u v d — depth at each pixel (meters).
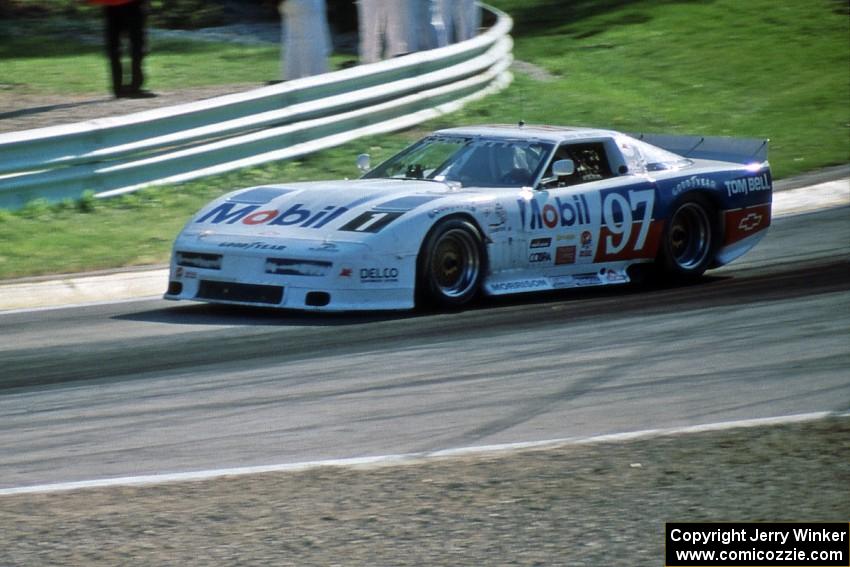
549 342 28.61
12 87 62.38
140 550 15.57
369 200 32.22
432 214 31.47
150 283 35.91
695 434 20.81
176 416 22.58
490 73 65.25
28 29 89.81
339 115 51.56
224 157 46.91
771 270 38.84
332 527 16.34
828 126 63.94
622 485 18.02
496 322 30.84
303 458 20.00
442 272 32.09
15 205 40.47
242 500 17.55
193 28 94.94
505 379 25.19
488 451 20.00
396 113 54.94
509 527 16.30
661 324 30.70
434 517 16.72
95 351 27.75
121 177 43.47
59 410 23.03
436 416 22.52
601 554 15.34
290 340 28.72
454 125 56.41
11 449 20.70
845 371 25.73
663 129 61.22
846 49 82.62
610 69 76.44
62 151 41.62
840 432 20.78
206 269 31.64
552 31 89.50
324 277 30.20
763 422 21.53
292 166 48.59
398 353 27.42
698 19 91.19
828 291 34.69
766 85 73.25
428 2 64.62
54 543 15.86
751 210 38.94
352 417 22.45
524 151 34.94
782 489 17.73
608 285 37.41
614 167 36.34
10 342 28.72
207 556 15.33
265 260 30.75
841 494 17.48
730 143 40.41
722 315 31.75
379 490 17.92
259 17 101.25
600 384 24.83
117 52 56.50
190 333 29.56
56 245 37.88
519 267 33.59
